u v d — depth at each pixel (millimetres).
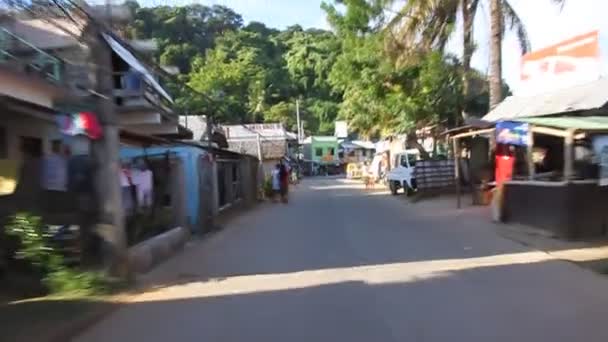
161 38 21375
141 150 17609
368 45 30297
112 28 11875
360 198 33344
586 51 20656
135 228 13422
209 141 22328
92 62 10727
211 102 28562
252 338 7211
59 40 15438
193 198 18234
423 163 29719
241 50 70750
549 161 20250
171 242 14414
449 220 19469
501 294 8977
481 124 20672
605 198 14172
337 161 90312
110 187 10742
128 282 10539
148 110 20016
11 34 13953
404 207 25625
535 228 15602
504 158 18359
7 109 12961
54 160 11695
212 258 13555
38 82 14656
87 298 9430
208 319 8203
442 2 27594
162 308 8977
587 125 15109
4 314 8289
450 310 8133
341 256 13016
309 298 9164
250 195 30625
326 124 95875
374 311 8211
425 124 32531
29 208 11320
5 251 10211
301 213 24625
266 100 82062
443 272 10781
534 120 16547
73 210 10961
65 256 10547
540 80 22938
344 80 32875
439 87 30453
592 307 8109
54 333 7316
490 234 15594
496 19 25359
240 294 9711
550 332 7043
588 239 13852
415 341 6844
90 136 10547
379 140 65438
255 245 15445
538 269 10789
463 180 29594
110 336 7582
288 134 69750
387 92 32062
